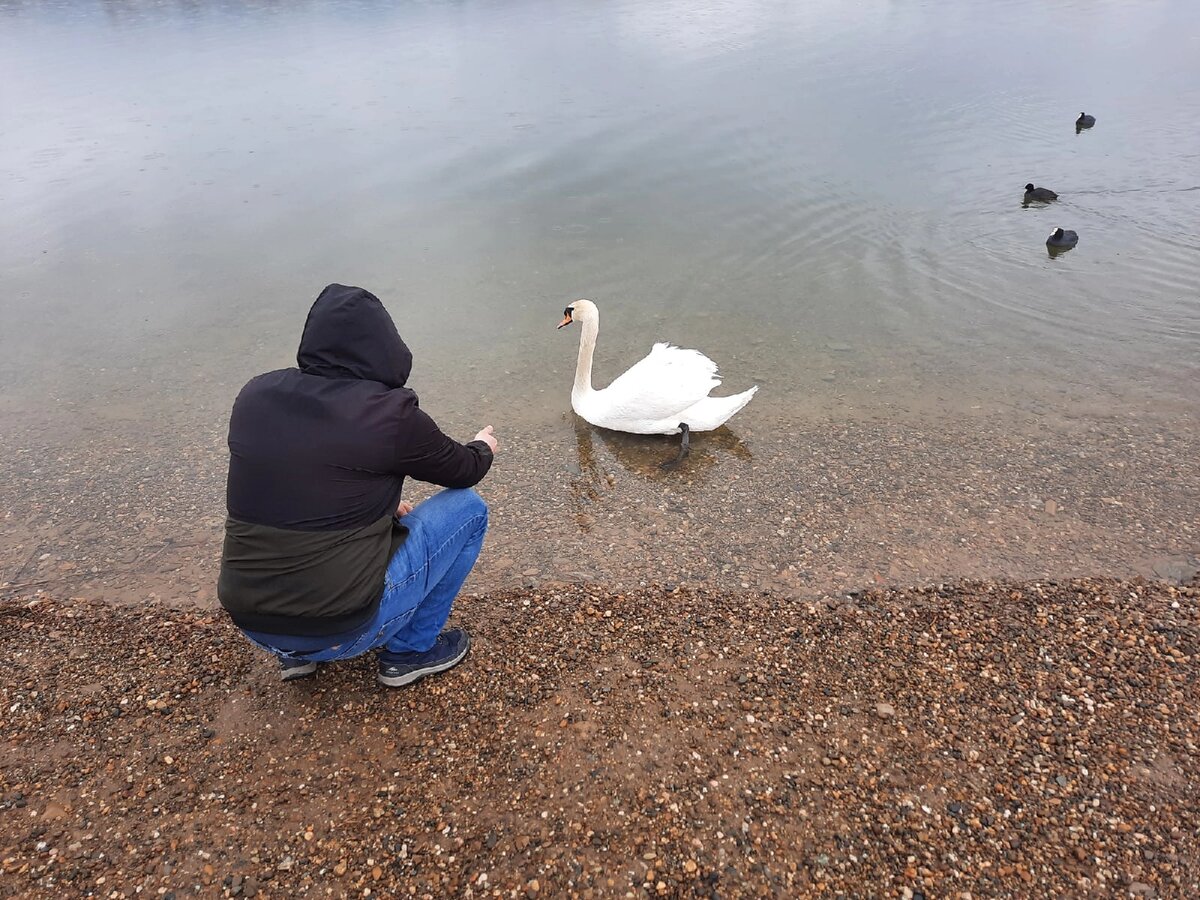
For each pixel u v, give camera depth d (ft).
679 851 11.15
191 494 21.74
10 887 10.76
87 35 85.51
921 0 97.76
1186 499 20.10
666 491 21.54
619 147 49.42
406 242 38.17
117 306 33.04
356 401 10.19
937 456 22.59
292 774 12.55
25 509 21.18
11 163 49.32
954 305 32.42
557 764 12.59
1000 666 14.44
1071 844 11.07
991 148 48.78
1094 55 68.59
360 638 11.37
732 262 36.17
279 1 103.50
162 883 10.84
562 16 89.97
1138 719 13.12
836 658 14.83
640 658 14.92
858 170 45.91
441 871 10.95
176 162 49.01
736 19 86.99
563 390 27.37
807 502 20.66
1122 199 41.75
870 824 11.48
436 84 63.52
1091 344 29.14
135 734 13.37
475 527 13.08
